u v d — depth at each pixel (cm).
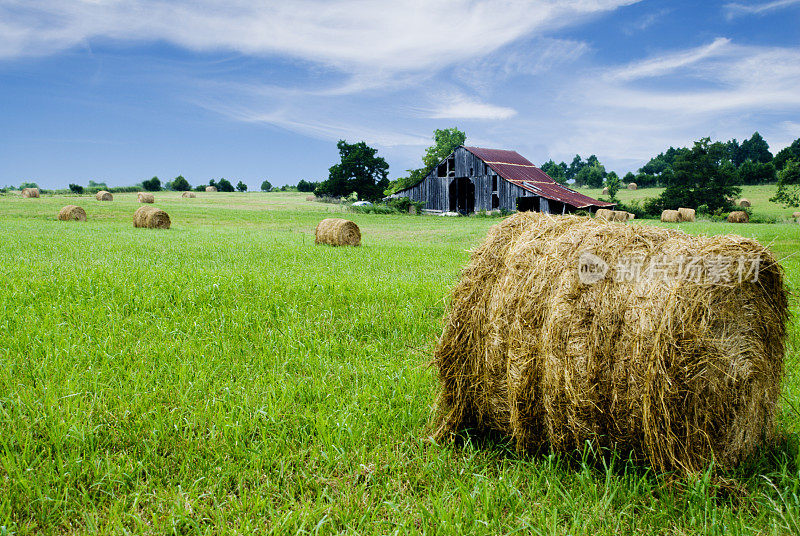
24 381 476
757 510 321
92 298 772
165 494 329
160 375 512
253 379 506
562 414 358
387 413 438
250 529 298
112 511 310
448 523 299
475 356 407
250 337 648
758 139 16125
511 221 425
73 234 2300
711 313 325
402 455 382
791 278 1147
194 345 595
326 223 2120
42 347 553
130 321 682
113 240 2019
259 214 5100
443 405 432
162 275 1004
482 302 403
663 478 335
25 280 920
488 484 335
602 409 345
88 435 381
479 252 419
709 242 343
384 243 2412
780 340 379
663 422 328
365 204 6575
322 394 477
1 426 392
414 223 4409
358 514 315
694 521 300
